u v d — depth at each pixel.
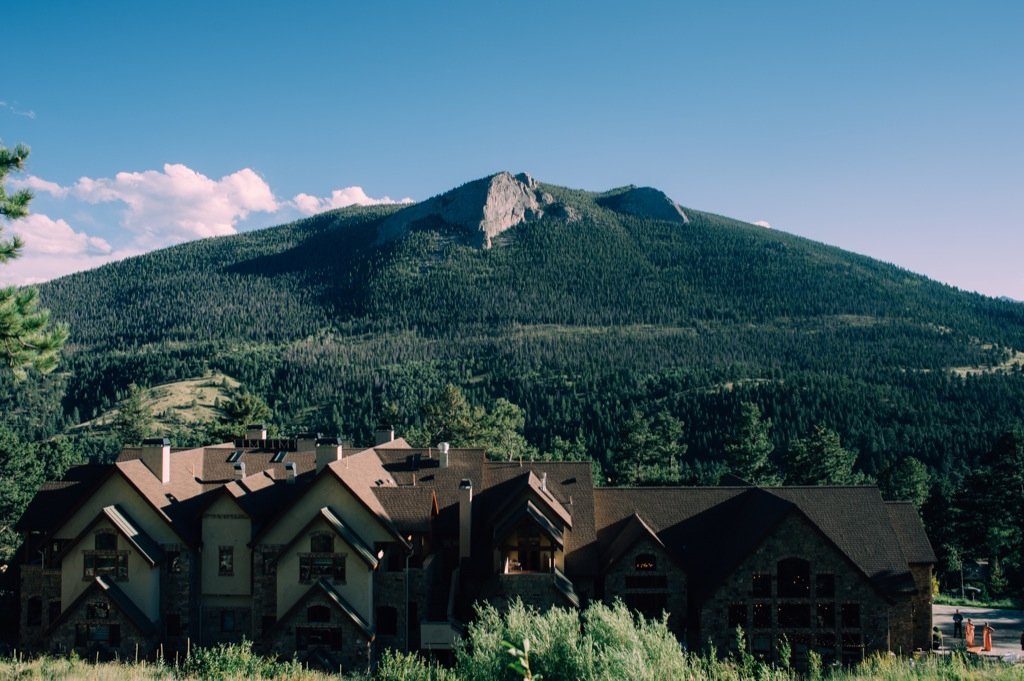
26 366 25.06
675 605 44.53
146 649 43.62
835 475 102.06
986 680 23.28
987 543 86.00
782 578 43.62
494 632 25.30
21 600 46.91
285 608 43.53
